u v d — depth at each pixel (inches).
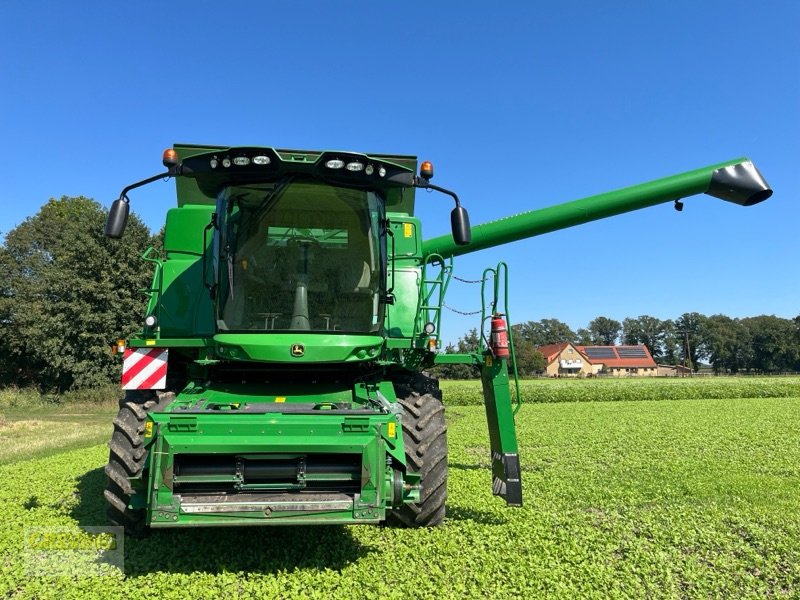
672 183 314.5
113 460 209.5
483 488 316.8
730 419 771.4
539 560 198.8
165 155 206.7
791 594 177.3
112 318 1233.4
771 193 316.8
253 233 212.1
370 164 207.9
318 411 185.6
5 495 302.2
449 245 326.3
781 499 299.1
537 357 3353.8
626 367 4616.1
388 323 253.1
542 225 321.7
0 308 1531.7
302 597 166.2
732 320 5452.8
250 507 169.5
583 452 472.7
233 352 202.1
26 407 1135.0
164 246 261.3
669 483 340.2
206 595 167.8
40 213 1897.1
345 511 173.9
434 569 187.6
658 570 192.2
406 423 231.3
